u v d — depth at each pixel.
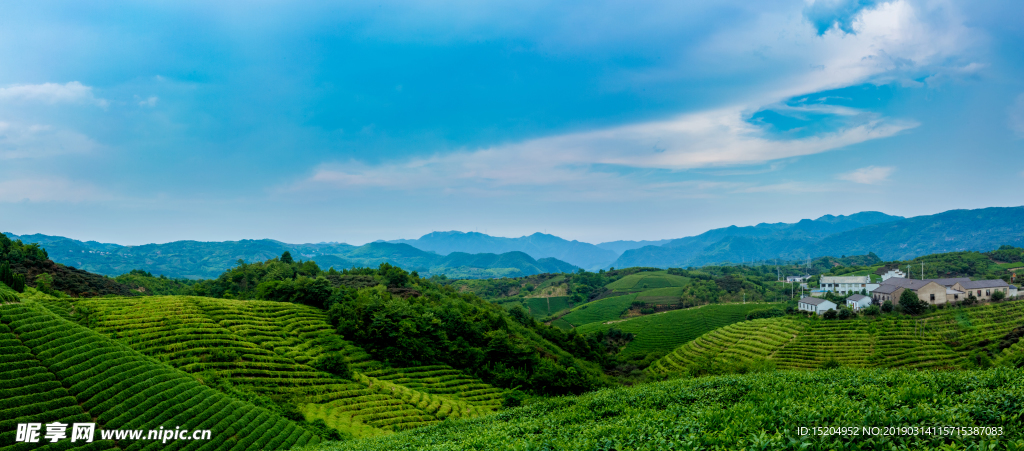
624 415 33.22
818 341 124.88
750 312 181.88
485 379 110.19
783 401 25.95
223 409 60.97
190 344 83.00
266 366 83.69
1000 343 105.50
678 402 36.16
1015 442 16.14
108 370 58.66
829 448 17.97
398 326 112.75
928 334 119.31
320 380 84.75
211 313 101.69
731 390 36.62
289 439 59.84
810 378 37.28
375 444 45.59
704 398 35.75
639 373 138.62
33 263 141.00
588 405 41.72
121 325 85.88
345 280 170.38
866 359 111.62
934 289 140.38
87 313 87.19
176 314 95.50
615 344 174.12
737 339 140.88
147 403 55.97
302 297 129.12
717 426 22.86
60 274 141.50
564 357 132.88
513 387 106.81
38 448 44.12
